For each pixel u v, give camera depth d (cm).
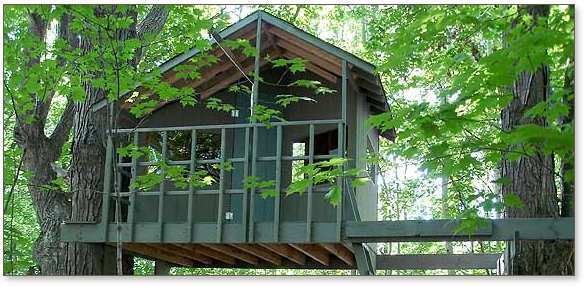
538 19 479
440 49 938
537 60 420
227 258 1076
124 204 912
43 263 888
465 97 473
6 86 741
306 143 1008
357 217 879
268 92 988
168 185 930
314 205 879
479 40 980
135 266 1570
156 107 924
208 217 917
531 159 687
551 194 693
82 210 866
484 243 1830
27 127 920
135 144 830
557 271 680
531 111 485
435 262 1130
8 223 981
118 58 695
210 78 959
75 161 881
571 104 507
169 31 873
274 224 820
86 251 858
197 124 992
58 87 741
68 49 744
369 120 526
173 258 1062
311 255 938
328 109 979
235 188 941
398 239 791
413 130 508
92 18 652
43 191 919
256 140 826
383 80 1268
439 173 543
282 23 880
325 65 927
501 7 539
